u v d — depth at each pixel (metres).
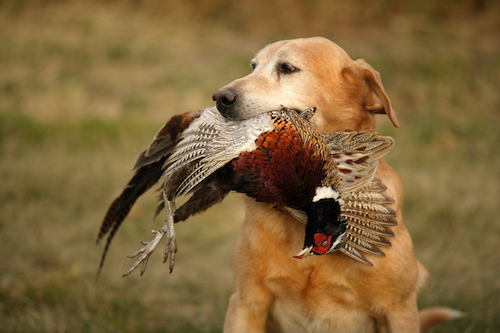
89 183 22.06
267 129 8.49
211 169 8.34
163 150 9.68
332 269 9.73
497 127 28.92
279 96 9.94
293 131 8.41
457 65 35.06
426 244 18.06
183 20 44.47
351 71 10.28
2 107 30.27
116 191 21.88
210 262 18.02
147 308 14.82
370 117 10.64
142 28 42.00
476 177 22.00
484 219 18.72
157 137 9.45
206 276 17.00
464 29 41.31
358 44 40.06
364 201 9.04
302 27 44.34
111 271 16.83
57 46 37.75
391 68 35.75
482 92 32.84
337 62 10.23
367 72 10.21
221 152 8.51
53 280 15.23
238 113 9.57
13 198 20.59
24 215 19.25
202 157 8.75
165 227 8.41
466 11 43.50
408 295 9.98
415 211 19.67
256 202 10.12
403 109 32.84
